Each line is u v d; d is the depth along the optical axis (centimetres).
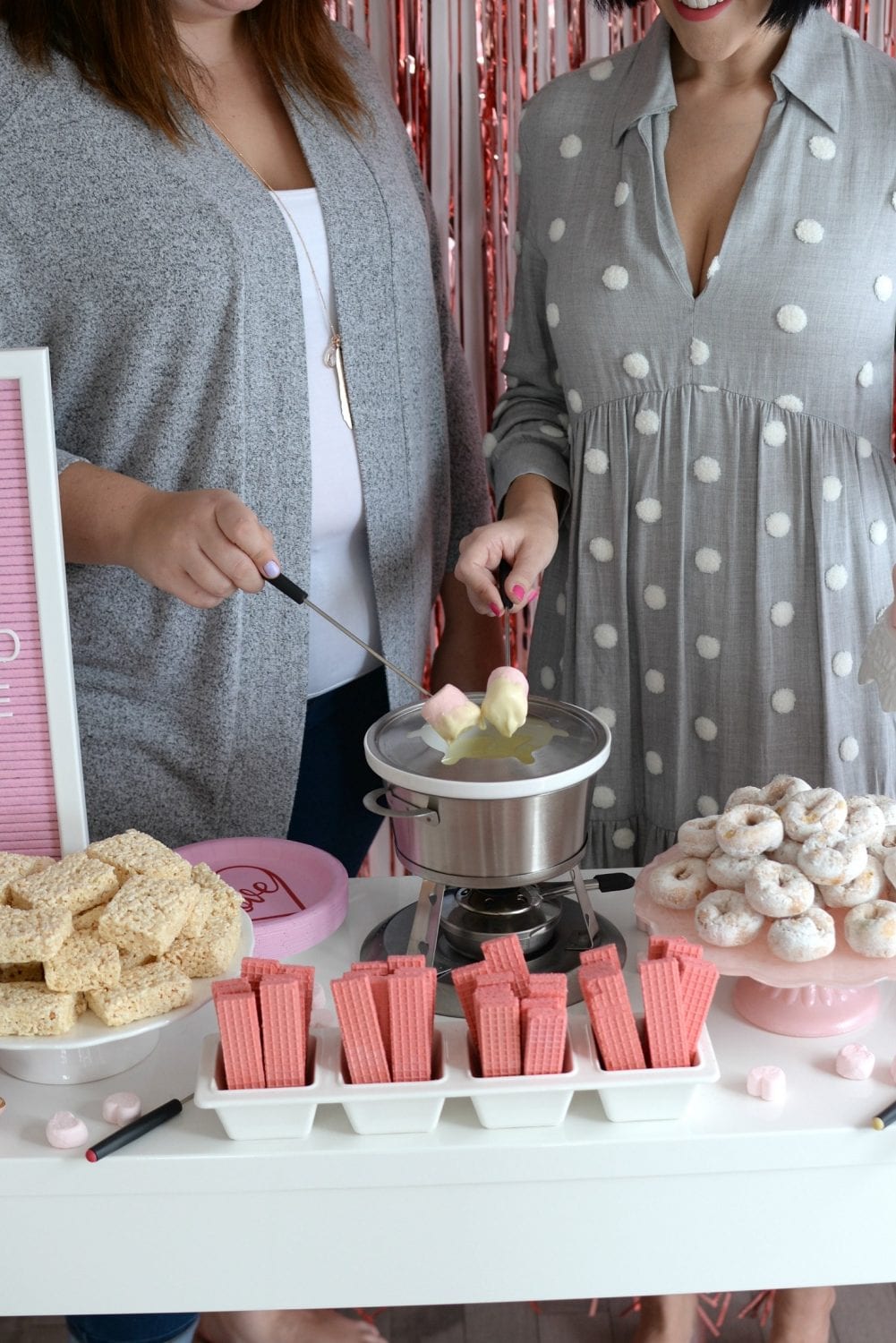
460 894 107
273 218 130
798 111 128
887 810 99
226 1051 83
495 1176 84
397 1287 87
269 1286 87
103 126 123
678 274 132
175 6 129
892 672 103
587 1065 84
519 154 148
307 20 138
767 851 95
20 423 94
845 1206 86
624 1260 87
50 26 124
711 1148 84
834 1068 91
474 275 193
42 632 97
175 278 125
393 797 98
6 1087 92
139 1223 85
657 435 136
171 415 129
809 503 133
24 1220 85
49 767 101
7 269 125
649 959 88
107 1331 131
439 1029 89
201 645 133
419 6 183
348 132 140
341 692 153
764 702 137
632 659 145
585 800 98
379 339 140
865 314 129
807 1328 142
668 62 133
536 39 184
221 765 137
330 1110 88
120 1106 86
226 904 92
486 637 168
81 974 85
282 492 134
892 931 88
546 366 154
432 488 153
